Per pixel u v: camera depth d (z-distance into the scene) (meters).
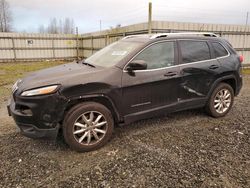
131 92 3.44
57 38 23.31
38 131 2.97
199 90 4.17
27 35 21.81
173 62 3.83
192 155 3.08
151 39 3.70
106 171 2.72
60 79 3.04
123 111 3.44
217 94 4.46
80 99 3.12
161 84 3.68
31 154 3.13
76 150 3.16
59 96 2.92
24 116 2.95
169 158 3.00
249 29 14.52
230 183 2.49
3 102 6.05
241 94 6.71
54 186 2.44
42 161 2.95
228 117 4.62
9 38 21.08
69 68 3.68
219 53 4.45
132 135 3.74
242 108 5.25
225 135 3.74
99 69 3.37
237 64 4.66
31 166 2.83
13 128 4.09
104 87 3.19
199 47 4.18
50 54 23.41
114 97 3.29
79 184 2.47
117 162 2.92
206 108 4.49
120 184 2.47
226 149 3.26
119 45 4.08
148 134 3.78
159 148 3.28
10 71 13.97
